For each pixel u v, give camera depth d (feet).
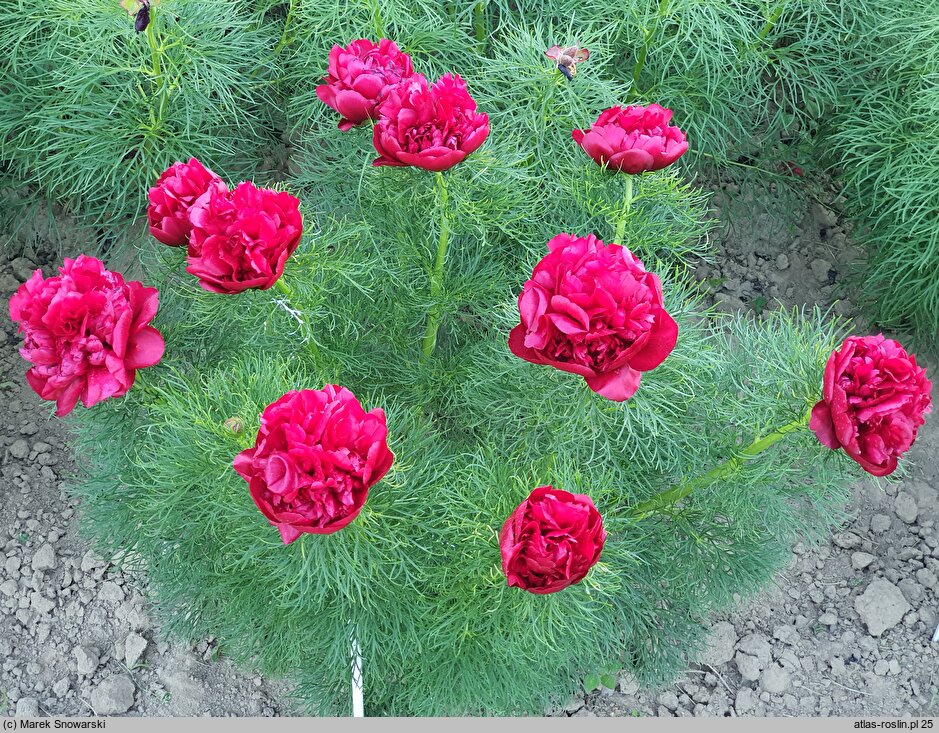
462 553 2.14
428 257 2.57
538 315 1.65
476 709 2.74
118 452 2.50
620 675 2.99
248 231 1.70
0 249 3.41
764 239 3.66
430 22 2.91
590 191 2.27
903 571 3.16
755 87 3.48
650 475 2.55
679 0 2.78
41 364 1.76
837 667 2.99
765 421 2.16
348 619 2.33
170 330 2.30
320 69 2.90
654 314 1.68
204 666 2.95
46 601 3.01
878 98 3.21
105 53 2.75
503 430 2.45
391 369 2.65
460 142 1.92
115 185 2.91
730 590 2.65
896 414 1.73
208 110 3.00
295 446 1.57
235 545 2.24
